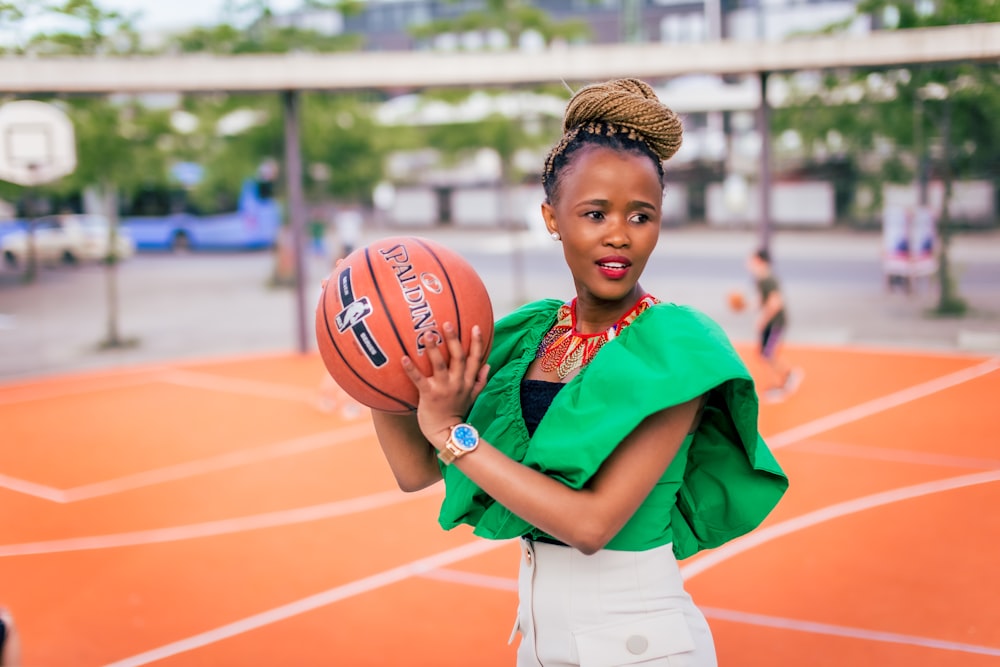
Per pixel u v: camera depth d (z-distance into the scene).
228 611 5.27
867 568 5.52
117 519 7.04
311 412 10.55
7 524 6.98
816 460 7.89
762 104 12.77
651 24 36.28
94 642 4.91
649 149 2.00
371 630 4.96
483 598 5.33
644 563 2.02
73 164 14.80
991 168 14.93
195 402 11.32
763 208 13.04
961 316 15.07
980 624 4.73
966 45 10.62
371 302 1.96
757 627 4.79
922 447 8.19
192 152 20.22
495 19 19.78
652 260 25.17
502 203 38.72
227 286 23.66
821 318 15.62
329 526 6.70
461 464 1.86
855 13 14.37
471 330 1.96
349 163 23.12
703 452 2.14
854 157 17.69
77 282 24.91
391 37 41.97
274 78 12.68
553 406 1.93
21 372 13.88
